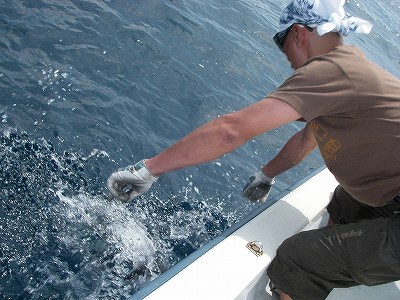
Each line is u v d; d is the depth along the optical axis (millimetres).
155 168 2059
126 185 2191
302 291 2193
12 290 2441
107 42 4574
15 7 4223
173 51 5125
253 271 2004
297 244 2145
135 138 3803
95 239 2936
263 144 4746
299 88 1755
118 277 2791
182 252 3170
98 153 3490
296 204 2588
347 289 2656
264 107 1756
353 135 1873
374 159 1903
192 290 1785
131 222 3178
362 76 1787
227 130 1798
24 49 3885
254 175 2924
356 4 11453
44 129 3398
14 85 3547
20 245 2668
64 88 3797
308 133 2723
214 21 6320
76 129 3557
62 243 2805
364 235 2021
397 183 1930
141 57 4695
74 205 3059
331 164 2053
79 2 4832
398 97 1834
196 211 3545
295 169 4754
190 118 4379
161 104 4324
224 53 5727
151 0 5719
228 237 2150
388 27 11258
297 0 2018
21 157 3143
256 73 5781
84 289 2641
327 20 1972
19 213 2832
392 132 1825
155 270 2949
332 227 2135
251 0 7703
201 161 1916
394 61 9484
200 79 4980
